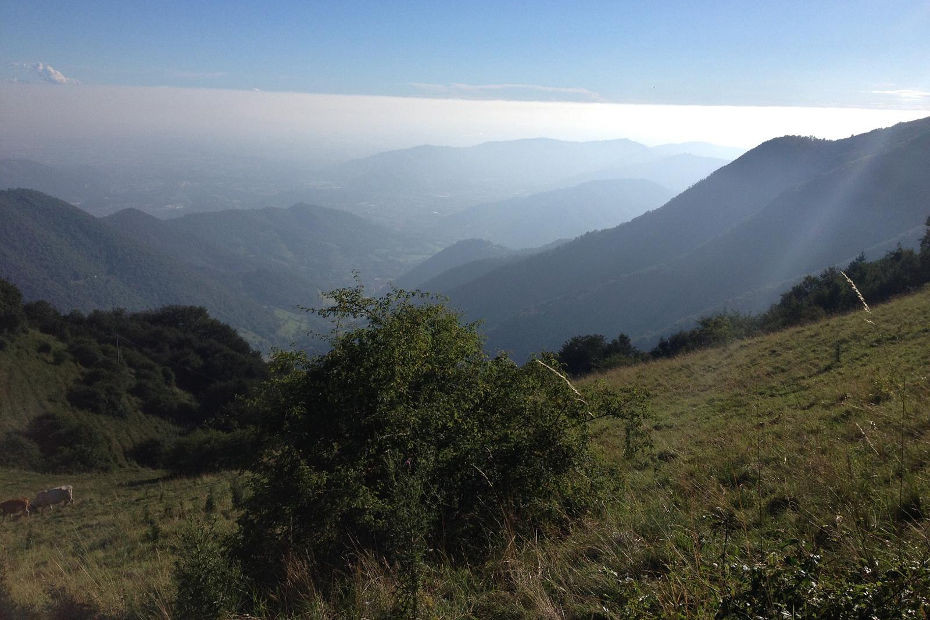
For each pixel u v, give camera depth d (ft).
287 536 14.20
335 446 15.25
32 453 106.52
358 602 10.55
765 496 12.80
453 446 15.15
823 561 8.21
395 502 12.25
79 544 37.37
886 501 10.52
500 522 13.88
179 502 49.96
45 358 140.05
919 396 20.51
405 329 17.17
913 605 6.64
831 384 32.48
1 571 19.88
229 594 11.73
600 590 9.64
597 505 14.76
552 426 15.97
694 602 7.91
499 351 18.65
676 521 11.66
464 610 10.00
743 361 54.65
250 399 17.56
